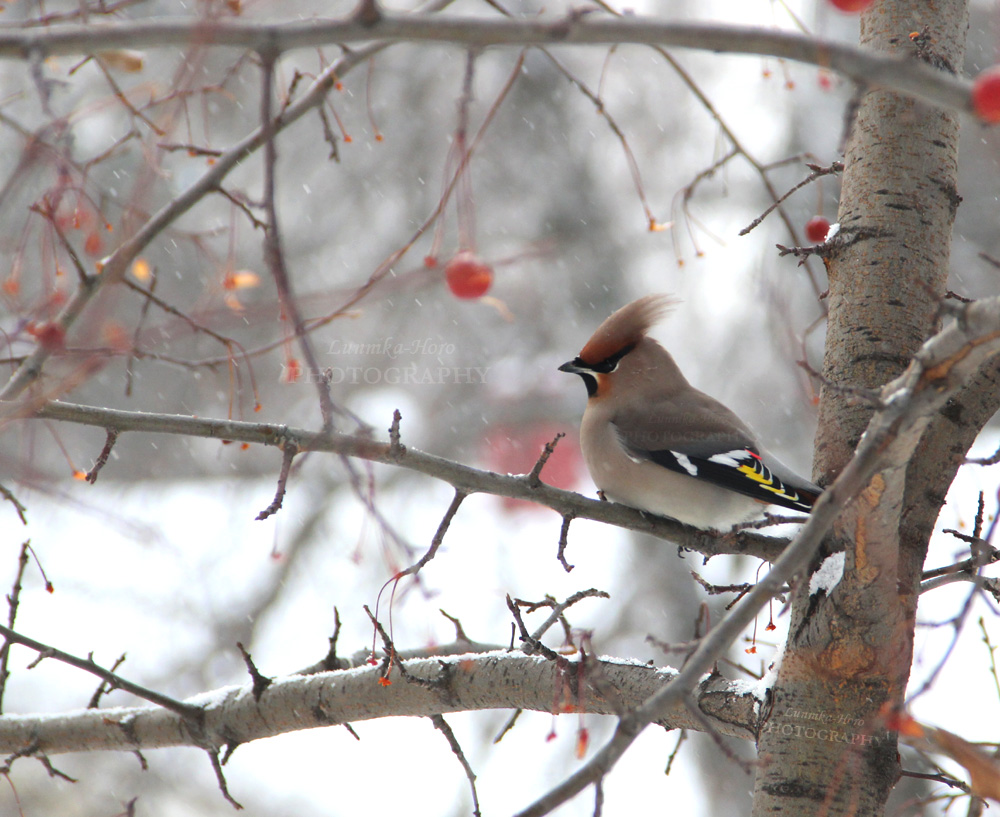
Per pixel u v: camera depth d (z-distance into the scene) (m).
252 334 20.00
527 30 4.32
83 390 20.62
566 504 8.02
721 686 7.31
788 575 4.73
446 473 7.41
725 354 20.64
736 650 14.91
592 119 20.50
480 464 20.42
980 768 4.93
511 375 20.70
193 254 18.75
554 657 6.91
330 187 20.44
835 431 7.36
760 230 20.27
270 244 4.65
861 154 7.75
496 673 7.63
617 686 7.47
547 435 20.08
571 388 20.41
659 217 20.62
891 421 4.95
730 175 20.64
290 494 21.17
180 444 21.30
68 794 17.67
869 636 6.54
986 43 17.12
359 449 7.23
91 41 4.38
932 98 4.17
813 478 7.42
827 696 6.68
